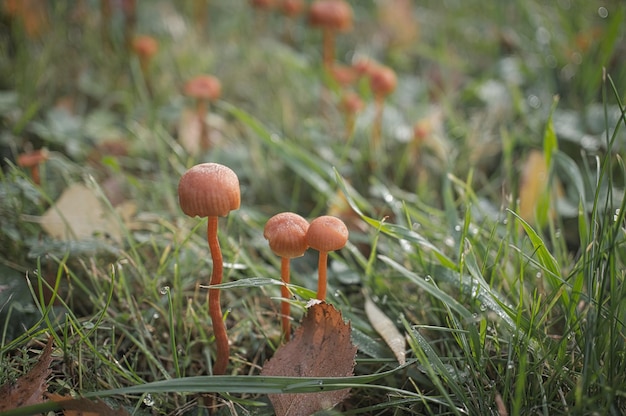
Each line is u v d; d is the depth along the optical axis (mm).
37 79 479
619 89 468
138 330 339
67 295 356
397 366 329
